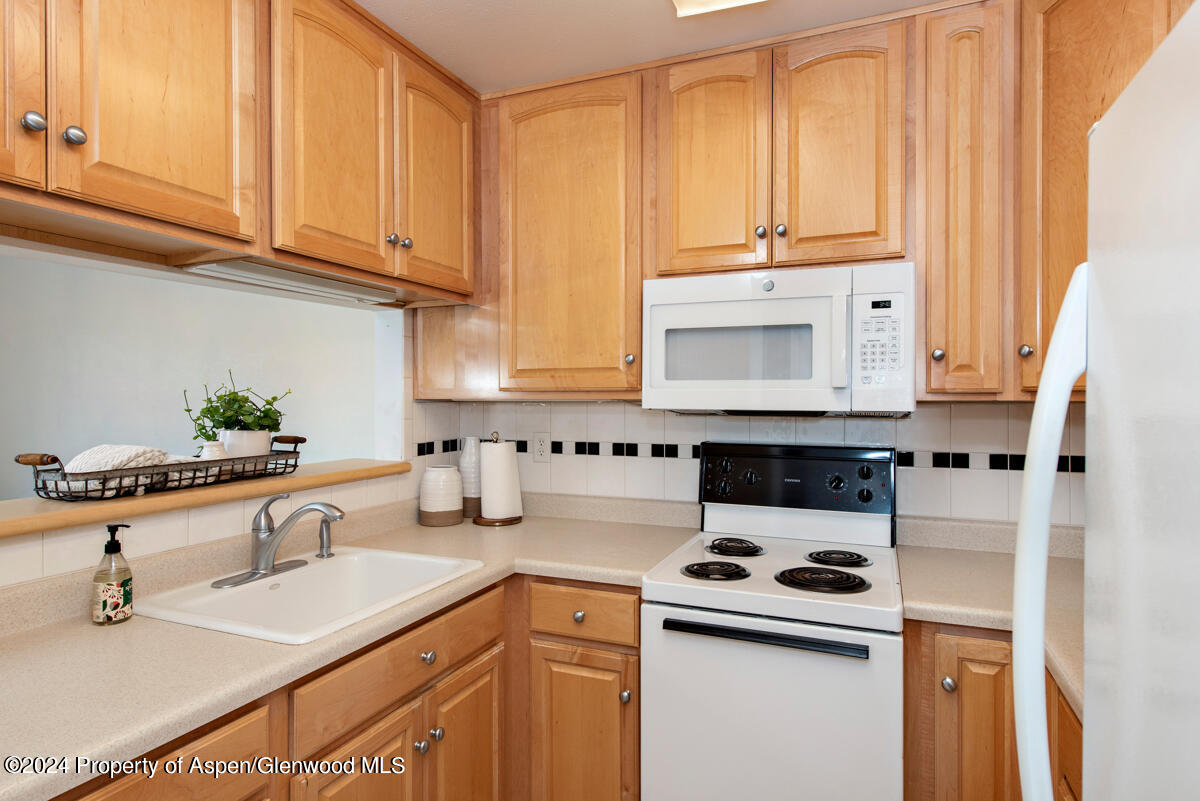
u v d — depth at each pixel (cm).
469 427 254
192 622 128
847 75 173
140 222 116
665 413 227
